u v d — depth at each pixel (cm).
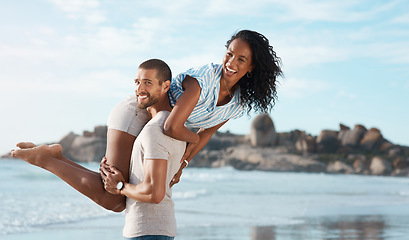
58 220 885
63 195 1383
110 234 749
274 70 310
